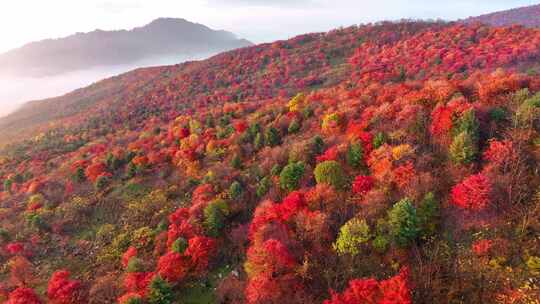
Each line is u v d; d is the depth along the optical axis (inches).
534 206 1830.7
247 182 3016.7
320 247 2066.9
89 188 3966.5
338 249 1998.0
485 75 3398.1
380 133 2551.7
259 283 1857.8
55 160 5408.5
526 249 1689.2
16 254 3058.6
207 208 2628.0
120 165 4200.3
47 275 2824.8
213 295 2192.4
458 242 1844.2
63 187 4183.1
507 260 1685.5
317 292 1897.1
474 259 1737.2
